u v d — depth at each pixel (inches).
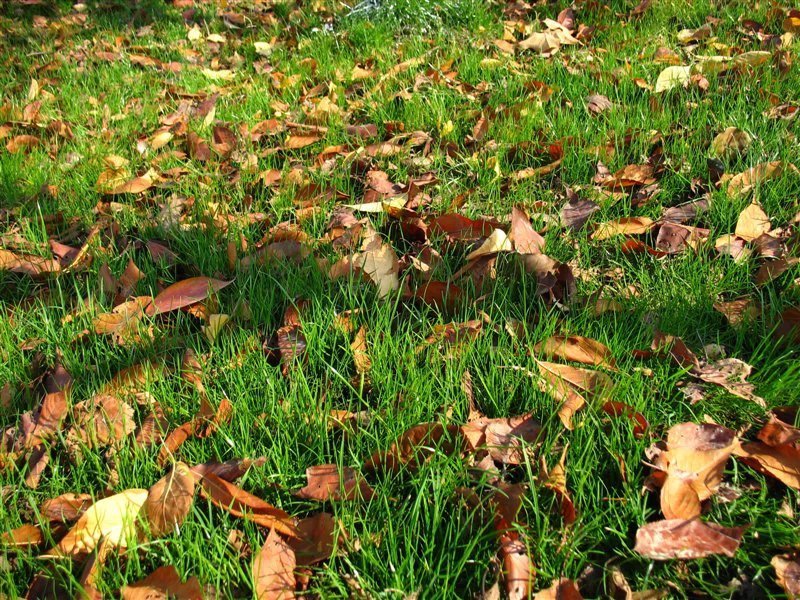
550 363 45.1
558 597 37.8
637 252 54.5
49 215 62.6
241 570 38.5
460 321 49.9
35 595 39.2
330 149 67.3
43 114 84.1
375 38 97.1
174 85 90.7
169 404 46.4
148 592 37.8
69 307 54.0
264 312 51.5
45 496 43.0
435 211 59.7
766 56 72.6
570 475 41.9
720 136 61.7
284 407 45.2
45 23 122.2
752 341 47.6
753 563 38.9
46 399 45.7
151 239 59.0
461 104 74.8
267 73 93.0
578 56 84.0
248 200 62.9
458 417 44.8
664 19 91.3
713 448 41.3
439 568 38.6
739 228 54.3
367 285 51.9
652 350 46.7
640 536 38.5
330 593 38.6
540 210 58.2
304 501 42.1
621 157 63.2
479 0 102.7
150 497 40.4
